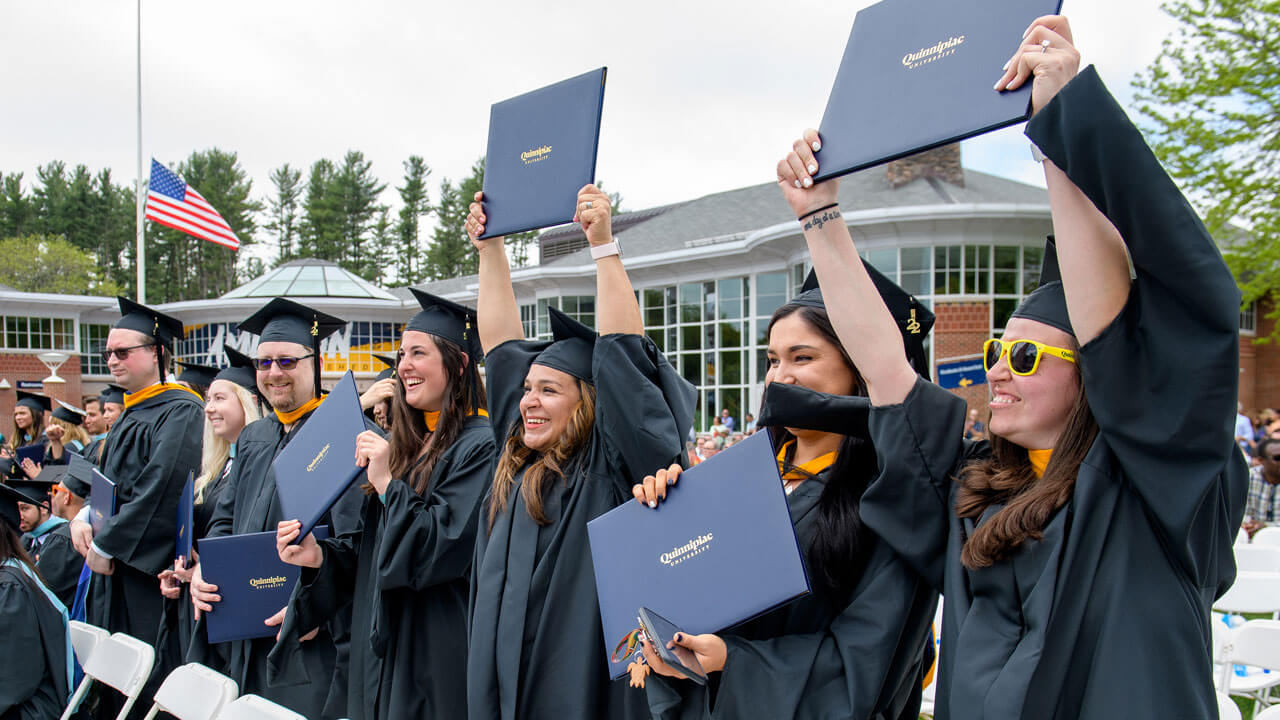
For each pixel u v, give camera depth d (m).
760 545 1.73
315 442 2.97
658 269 23.30
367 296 29.11
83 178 64.25
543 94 2.63
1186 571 1.40
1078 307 1.41
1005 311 17.78
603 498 2.49
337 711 3.17
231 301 28.27
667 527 1.88
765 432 1.81
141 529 4.05
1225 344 1.26
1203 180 12.80
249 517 3.56
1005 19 1.48
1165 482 1.35
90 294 60.00
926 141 1.52
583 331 2.62
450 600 2.83
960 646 1.54
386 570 2.65
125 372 4.57
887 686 1.77
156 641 4.10
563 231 36.31
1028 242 17.78
